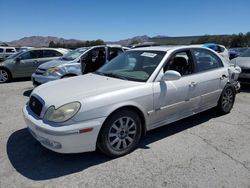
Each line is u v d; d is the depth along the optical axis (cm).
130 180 303
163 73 402
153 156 361
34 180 304
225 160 350
